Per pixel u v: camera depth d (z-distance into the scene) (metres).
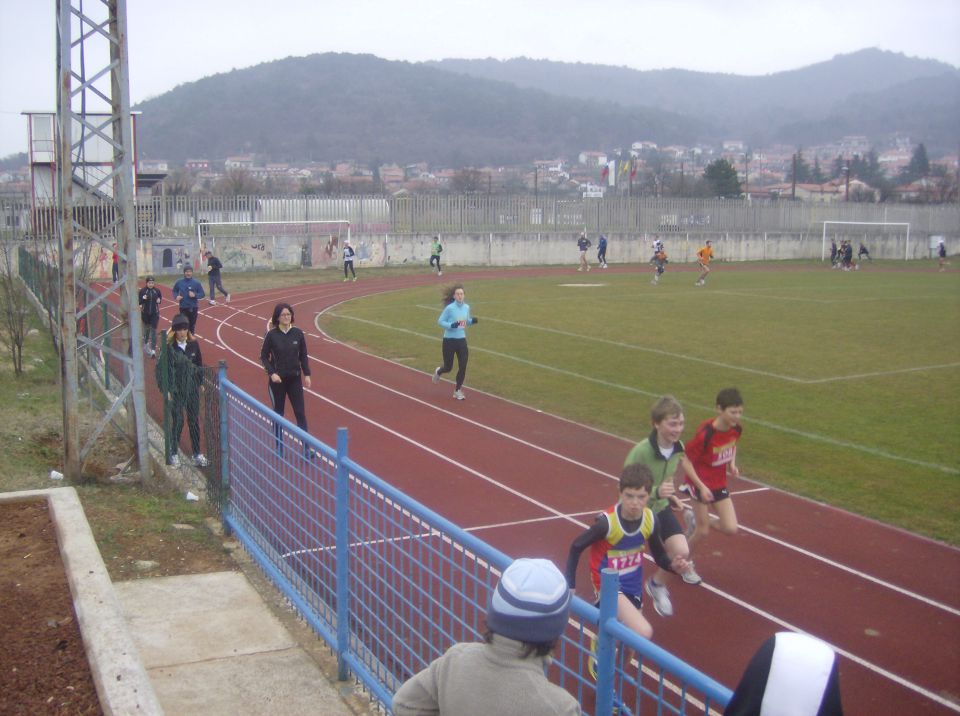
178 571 7.25
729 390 7.22
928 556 8.31
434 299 31.56
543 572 2.74
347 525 5.52
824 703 2.27
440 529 4.22
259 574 7.26
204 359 18.97
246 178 118.56
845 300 31.89
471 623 5.91
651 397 15.37
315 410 14.16
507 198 49.62
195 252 40.69
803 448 12.17
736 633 6.66
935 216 62.47
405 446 12.05
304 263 43.88
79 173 28.34
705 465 7.48
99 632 5.09
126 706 4.41
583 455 11.70
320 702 5.38
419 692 2.92
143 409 9.71
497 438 12.52
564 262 51.03
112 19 9.45
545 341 21.56
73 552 6.28
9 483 9.34
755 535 8.82
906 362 18.95
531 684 2.67
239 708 5.30
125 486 9.74
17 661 5.11
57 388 14.95
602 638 3.18
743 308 29.03
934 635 6.68
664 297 32.56
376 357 19.33
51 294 17.97
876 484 10.55
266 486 7.12
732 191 91.06
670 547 6.38
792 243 57.88
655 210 53.91
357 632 5.54
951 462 11.50
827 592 7.44
